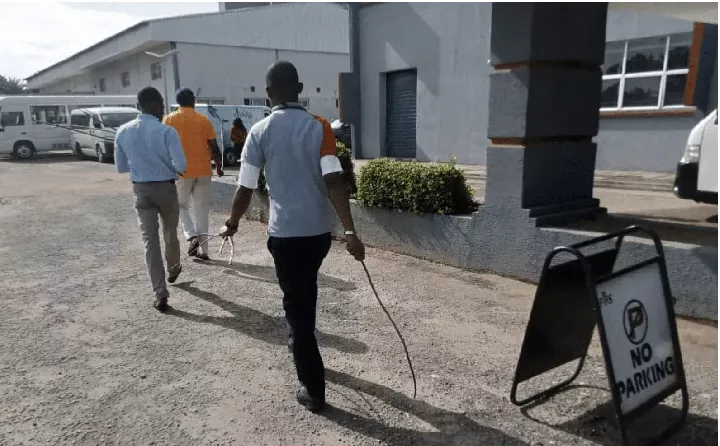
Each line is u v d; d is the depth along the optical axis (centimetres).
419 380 337
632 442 274
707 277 401
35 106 2127
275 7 2891
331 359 366
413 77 1608
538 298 280
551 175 525
